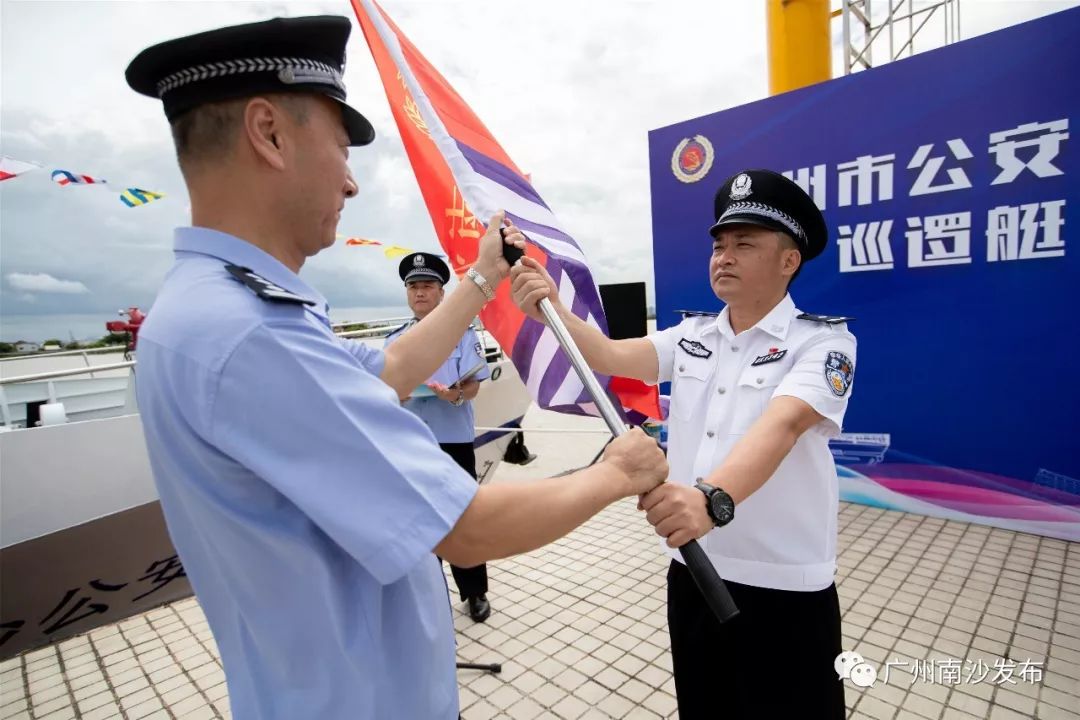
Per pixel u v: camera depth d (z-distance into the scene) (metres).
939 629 2.84
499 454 5.20
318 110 0.94
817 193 4.44
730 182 1.67
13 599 3.13
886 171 4.14
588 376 1.43
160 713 2.61
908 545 3.77
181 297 0.83
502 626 3.10
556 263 2.14
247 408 0.76
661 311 5.40
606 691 2.55
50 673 2.94
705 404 1.71
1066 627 2.81
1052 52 3.52
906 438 4.28
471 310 1.57
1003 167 3.74
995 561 3.50
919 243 4.08
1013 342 3.83
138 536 3.57
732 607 1.13
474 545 0.87
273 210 0.93
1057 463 3.76
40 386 4.91
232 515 0.81
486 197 1.74
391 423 0.83
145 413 0.85
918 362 4.18
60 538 3.27
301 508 0.77
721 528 1.57
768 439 1.34
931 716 2.29
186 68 0.87
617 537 4.16
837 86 4.27
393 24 2.02
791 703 1.51
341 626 0.86
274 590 0.85
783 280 1.65
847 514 4.35
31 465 3.30
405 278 3.50
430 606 1.04
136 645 3.16
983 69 3.74
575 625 3.07
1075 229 3.56
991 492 4.00
